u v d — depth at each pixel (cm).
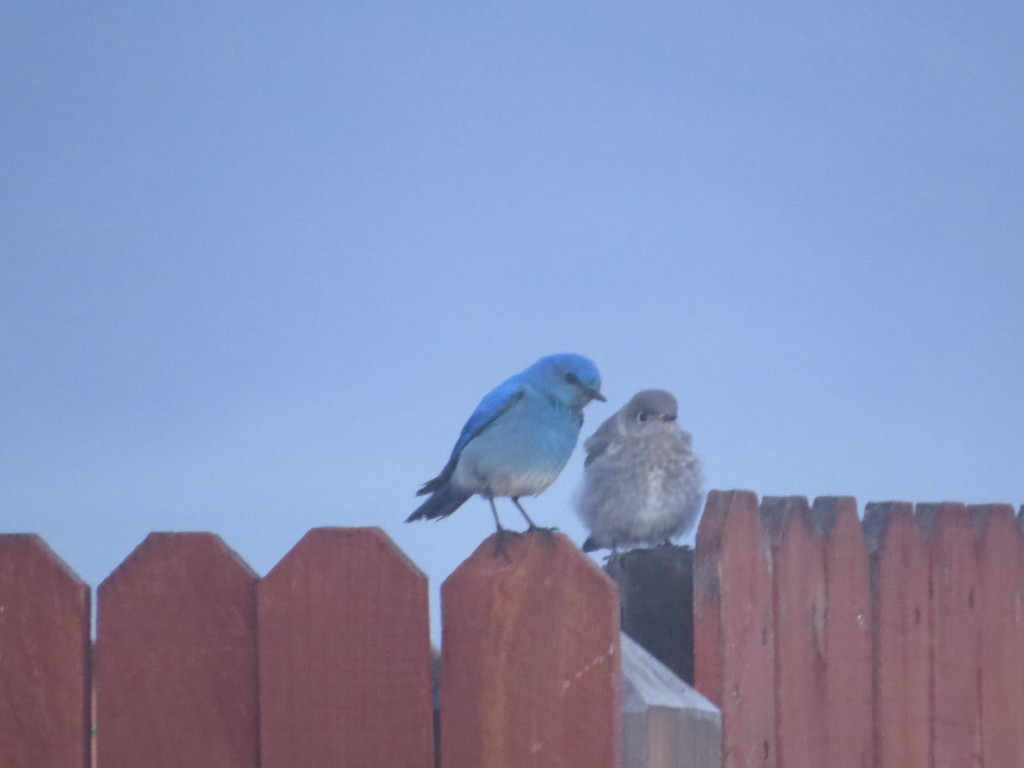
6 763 842
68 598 843
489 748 816
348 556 825
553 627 816
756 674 1074
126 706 838
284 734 823
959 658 1230
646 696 858
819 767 1118
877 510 1200
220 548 839
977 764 1235
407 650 817
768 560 1098
